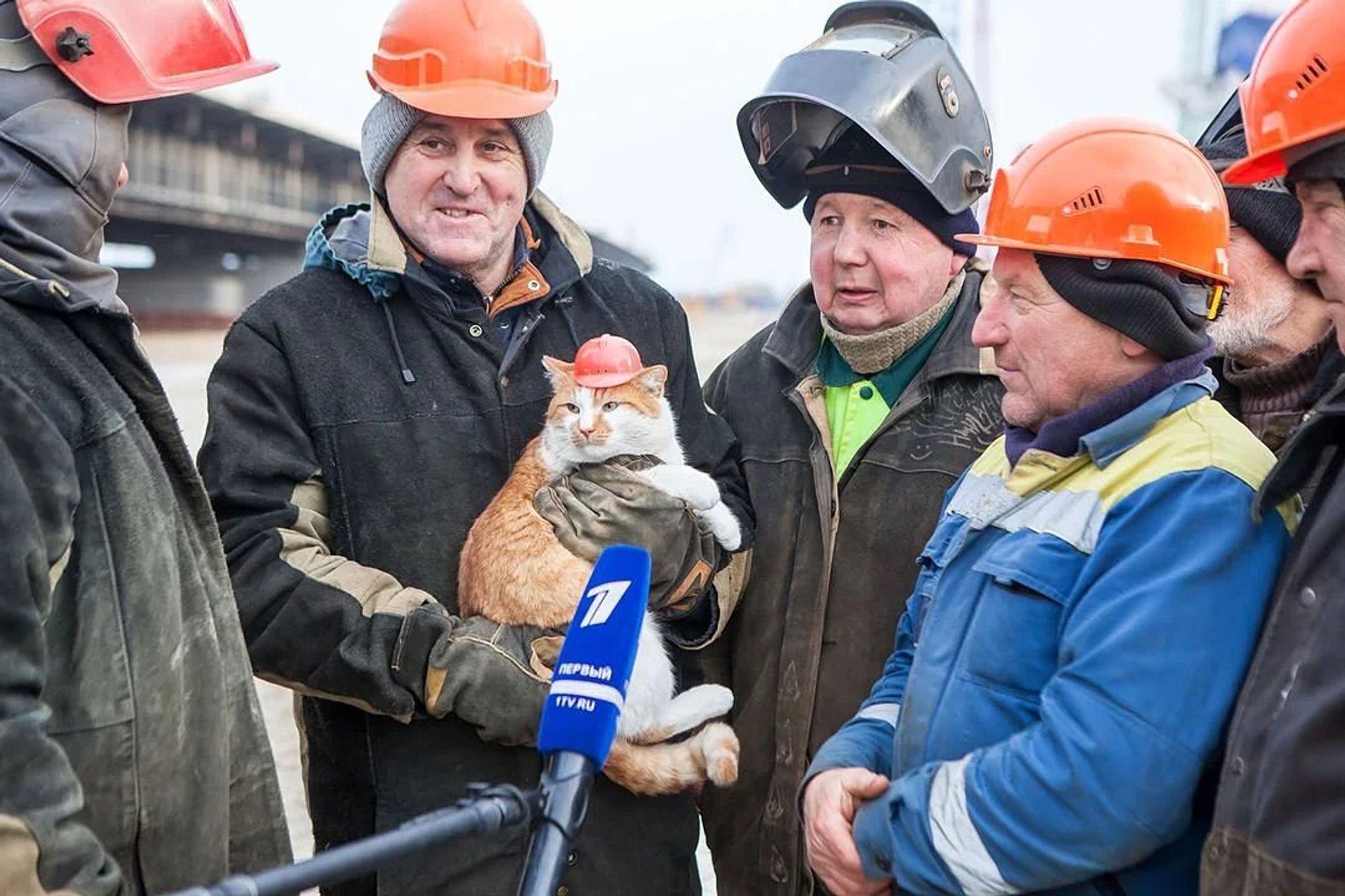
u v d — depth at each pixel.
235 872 1.80
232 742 1.79
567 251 2.44
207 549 1.79
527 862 1.33
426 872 2.15
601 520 2.21
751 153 2.64
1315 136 1.43
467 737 2.20
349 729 2.30
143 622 1.58
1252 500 1.55
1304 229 1.51
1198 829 1.60
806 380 2.55
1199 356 1.68
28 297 1.53
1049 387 1.71
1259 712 1.41
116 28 1.63
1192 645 1.50
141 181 32.31
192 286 41.41
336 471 2.22
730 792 2.53
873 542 2.40
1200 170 1.68
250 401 2.20
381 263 2.24
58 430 1.51
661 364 2.50
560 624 2.14
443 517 2.25
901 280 2.39
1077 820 1.50
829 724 2.40
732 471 2.57
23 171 1.57
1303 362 2.01
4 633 1.35
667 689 2.30
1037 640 1.63
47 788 1.36
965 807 1.58
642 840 2.30
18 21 1.60
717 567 2.36
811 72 2.38
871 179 2.35
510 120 2.24
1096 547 1.60
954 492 2.01
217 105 33.41
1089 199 1.64
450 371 2.29
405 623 2.09
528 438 2.33
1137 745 1.48
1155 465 1.61
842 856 1.74
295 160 40.00
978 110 2.48
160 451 1.72
